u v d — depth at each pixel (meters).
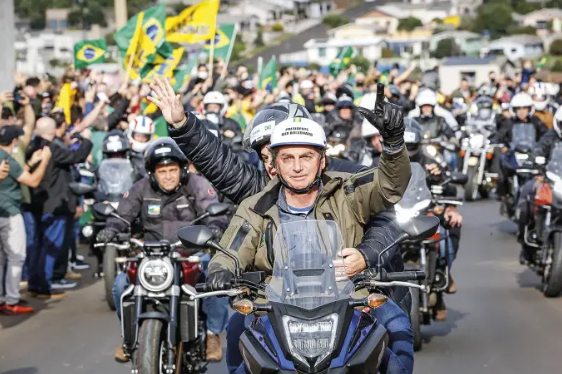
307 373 5.41
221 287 5.99
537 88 20.05
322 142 6.05
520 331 11.24
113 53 56.78
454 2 168.88
